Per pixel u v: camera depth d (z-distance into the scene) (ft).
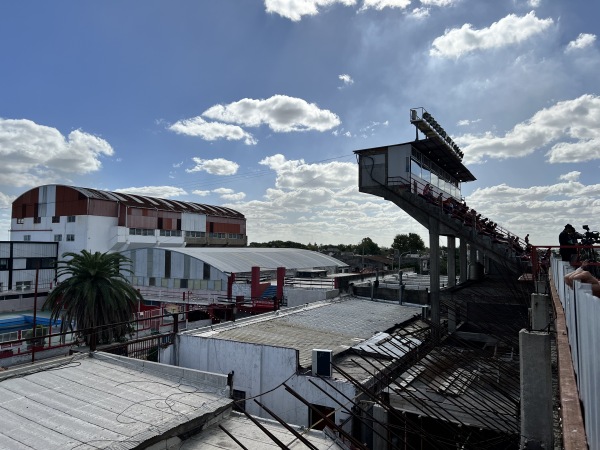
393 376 54.34
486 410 43.09
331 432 37.86
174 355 59.88
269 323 75.20
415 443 44.68
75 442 28.68
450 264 114.93
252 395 53.21
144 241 226.58
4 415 32.19
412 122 88.79
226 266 152.46
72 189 210.59
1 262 185.78
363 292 108.99
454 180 131.03
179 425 32.37
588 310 12.66
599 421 10.14
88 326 92.32
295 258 205.98
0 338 100.83
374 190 93.40
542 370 28.66
